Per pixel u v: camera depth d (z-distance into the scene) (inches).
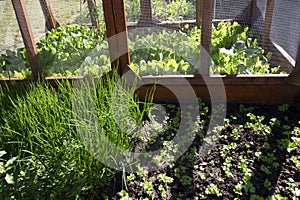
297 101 82.0
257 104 84.0
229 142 72.5
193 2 92.6
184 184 63.1
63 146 60.1
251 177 63.6
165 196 60.9
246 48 91.6
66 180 55.9
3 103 72.5
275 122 76.9
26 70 86.7
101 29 89.4
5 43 88.5
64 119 64.2
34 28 90.6
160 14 90.7
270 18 87.2
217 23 99.3
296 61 75.7
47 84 79.3
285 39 82.7
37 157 59.8
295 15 76.6
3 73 86.4
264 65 84.7
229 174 64.6
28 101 67.1
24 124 64.2
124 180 61.1
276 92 81.7
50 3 91.2
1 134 64.4
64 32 94.8
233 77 80.2
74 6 90.0
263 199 58.8
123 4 70.8
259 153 69.0
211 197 60.5
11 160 55.5
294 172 64.4
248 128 75.9
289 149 69.4
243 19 97.6
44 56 87.2
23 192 51.0
